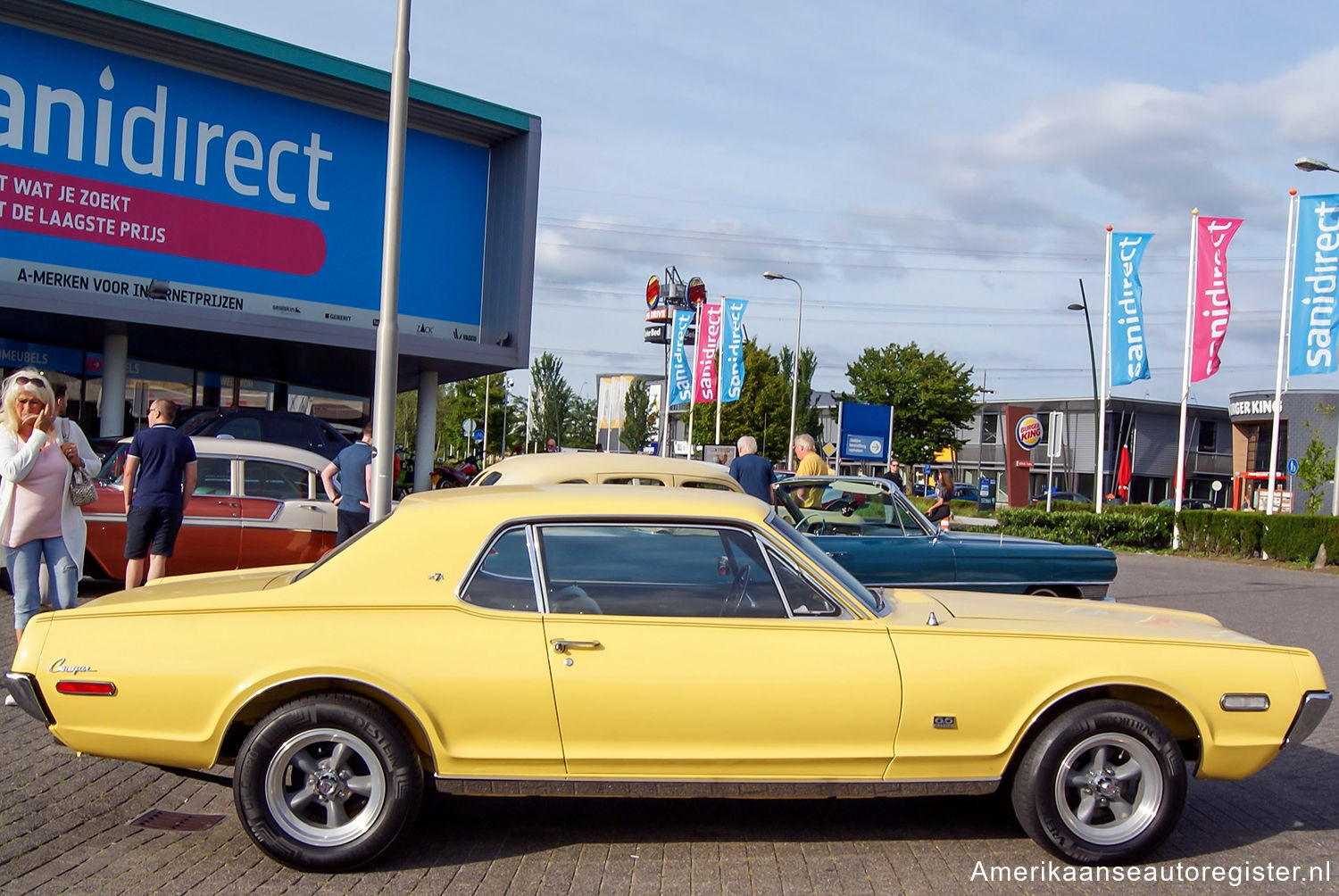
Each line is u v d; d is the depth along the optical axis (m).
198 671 4.12
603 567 4.42
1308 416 54.47
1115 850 4.37
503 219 19.69
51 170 15.66
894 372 52.56
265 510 10.15
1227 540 23.75
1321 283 22.09
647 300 36.22
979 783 4.37
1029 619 4.73
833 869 4.34
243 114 17.23
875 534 8.80
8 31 15.21
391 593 4.31
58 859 4.24
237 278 17.38
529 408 64.69
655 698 4.18
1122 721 4.37
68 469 6.63
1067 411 63.34
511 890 4.05
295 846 4.11
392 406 9.30
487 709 4.16
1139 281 25.42
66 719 4.15
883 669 4.29
